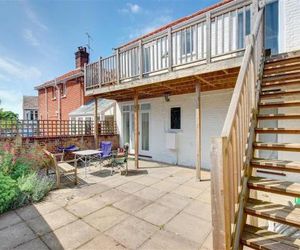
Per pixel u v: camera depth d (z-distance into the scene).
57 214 3.83
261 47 4.16
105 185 5.55
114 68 7.57
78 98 14.20
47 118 17.61
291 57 4.08
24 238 3.06
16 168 5.72
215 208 1.60
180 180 6.01
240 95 2.13
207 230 3.25
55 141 8.21
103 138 10.20
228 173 1.68
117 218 3.66
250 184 2.25
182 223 3.48
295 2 5.41
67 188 5.30
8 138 7.07
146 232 3.20
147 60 6.88
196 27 5.25
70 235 3.12
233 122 1.83
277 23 5.89
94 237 3.07
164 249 2.76
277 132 2.72
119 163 6.82
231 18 4.62
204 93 7.42
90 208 4.09
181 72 5.50
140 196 4.73
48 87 17.45
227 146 1.65
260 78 3.74
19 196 4.28
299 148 2.35
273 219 1.89
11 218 3.69
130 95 8.98
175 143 8.20
